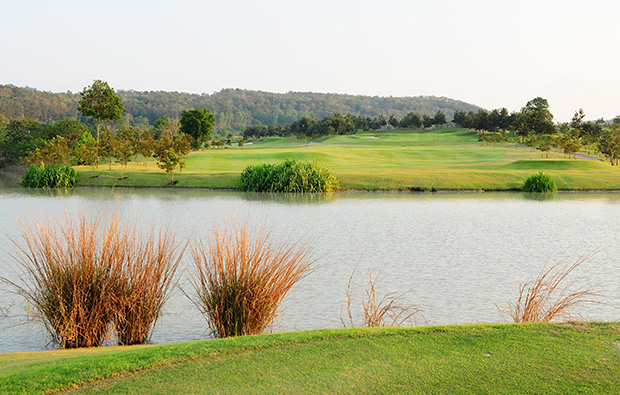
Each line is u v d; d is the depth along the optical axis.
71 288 9.38
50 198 42.16
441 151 91.00
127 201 40.62
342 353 7.04
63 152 66.81
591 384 5.98
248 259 9.74
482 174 56.19
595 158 85.75
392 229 27.22
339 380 6.11
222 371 6.40
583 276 17.33
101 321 9.41
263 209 35.97
